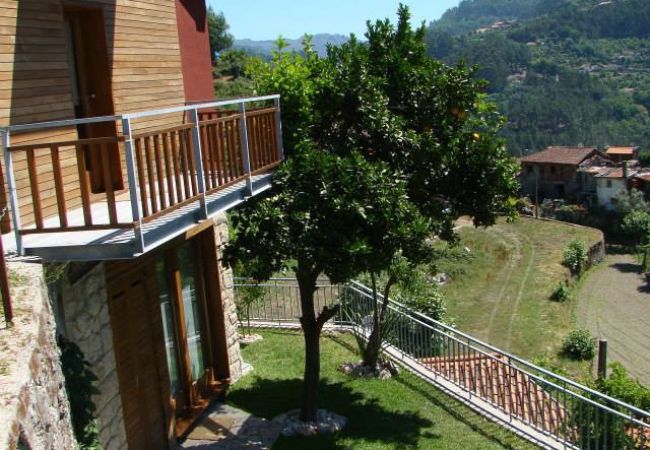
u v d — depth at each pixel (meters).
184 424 8.26
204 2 10.58
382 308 10.41
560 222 46.88
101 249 5.04
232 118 6.85
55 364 4.39
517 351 24.36
